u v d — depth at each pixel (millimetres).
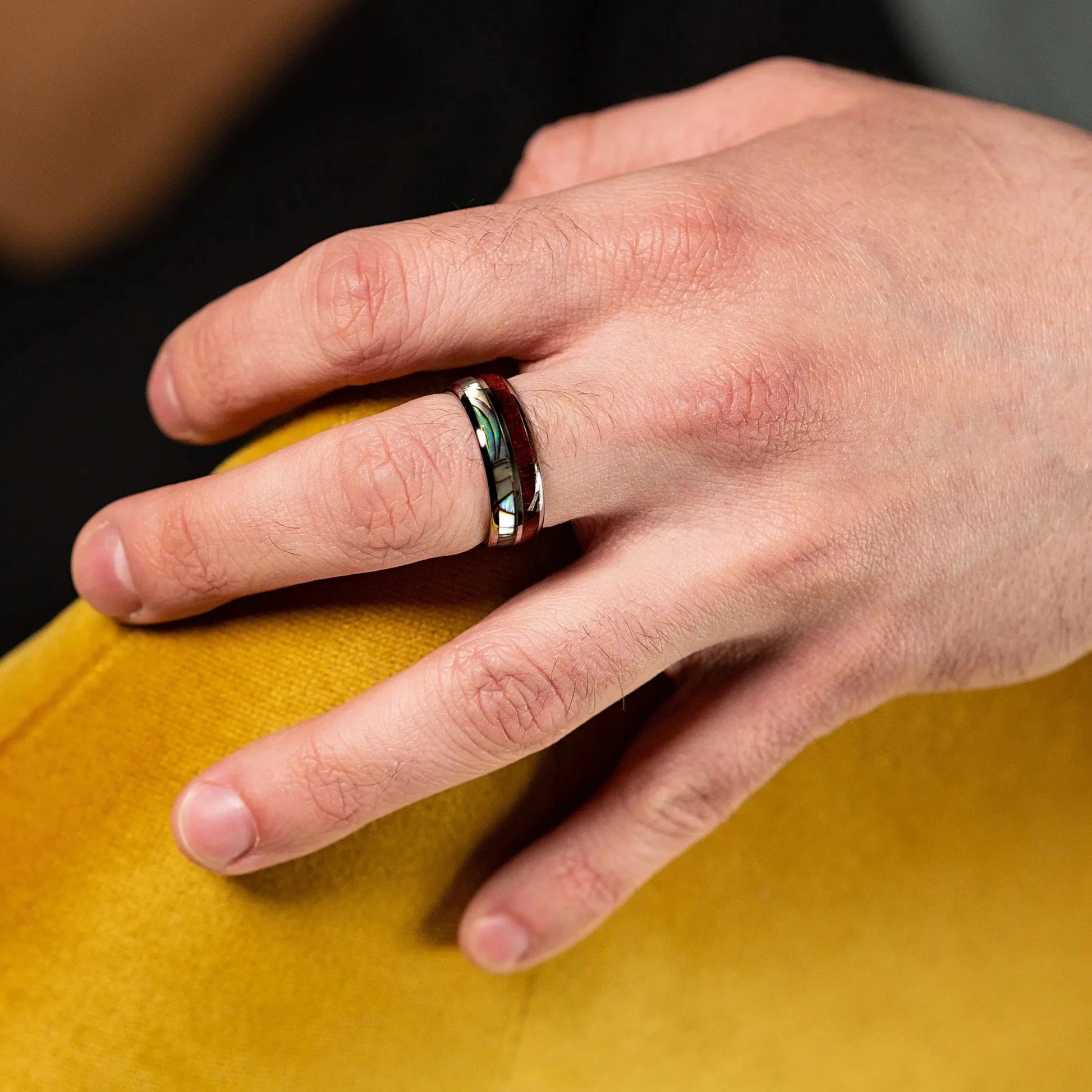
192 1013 303
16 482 551
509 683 297
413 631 306
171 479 570
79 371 564
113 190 557
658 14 607
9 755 299
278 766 294
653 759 324
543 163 376
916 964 377
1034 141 342
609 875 325
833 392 310
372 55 604
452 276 302
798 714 327
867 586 320
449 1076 342
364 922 314
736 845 353
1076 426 324
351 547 294
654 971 359
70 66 497
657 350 306
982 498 321
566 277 306
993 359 320
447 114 594
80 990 299
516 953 323
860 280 317
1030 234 328
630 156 373
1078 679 366
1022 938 382
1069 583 333
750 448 307
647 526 311
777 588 313
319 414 308
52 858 299
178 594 298
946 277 321
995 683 342
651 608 305
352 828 299
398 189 571
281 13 566
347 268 300
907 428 315
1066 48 533
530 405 297
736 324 309
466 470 294
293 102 593
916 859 366
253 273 566
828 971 371
